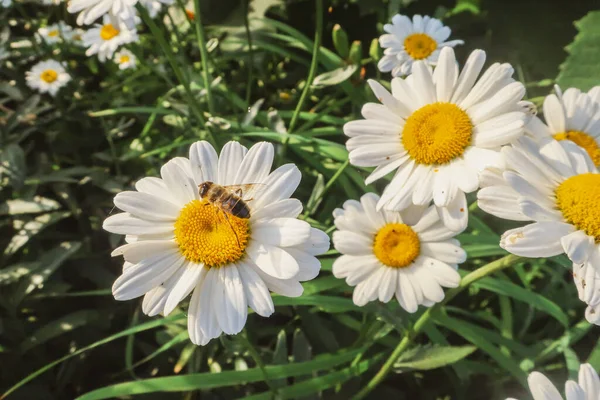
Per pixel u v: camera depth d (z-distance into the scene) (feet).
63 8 1.15
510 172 0.45
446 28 0.84
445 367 0.72
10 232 0.86
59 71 1.04
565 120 0.57
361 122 0.56
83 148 1.03
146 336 0.81
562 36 1.09
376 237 0.60
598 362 0.64
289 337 0.77
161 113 0.96
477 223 0.77
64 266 0.86
